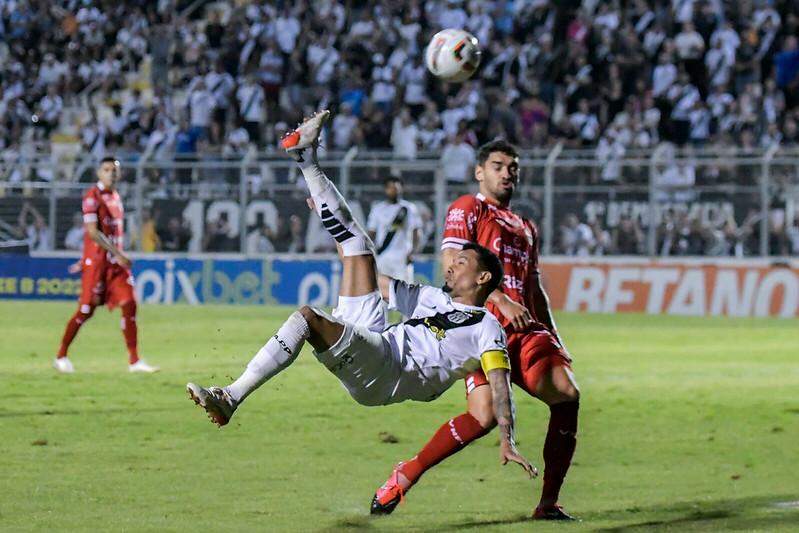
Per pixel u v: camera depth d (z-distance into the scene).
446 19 53.91
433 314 11.06
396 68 52.34
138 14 61.16
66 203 46.25
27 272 46.72
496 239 11.95
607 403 20.09
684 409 19.41
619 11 52.19
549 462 11.35
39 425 16.80
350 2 58.19
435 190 42.28
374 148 49.09
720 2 51.53
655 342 31.78
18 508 11.32
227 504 11.71
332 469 13.81
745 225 40.25
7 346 29.09
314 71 54.44
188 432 16.41
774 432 17.06
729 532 10.62
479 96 49.47
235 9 57.78
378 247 32.69
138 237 45.78
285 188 44.38
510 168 12.08
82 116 58.72
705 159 40.16
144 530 10.45
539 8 52.88
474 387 11.13
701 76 49.22
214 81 53.12
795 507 11.86
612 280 41.66
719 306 40.69
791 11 50.94
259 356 10.29
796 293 39.94
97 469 13.54
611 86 48.91
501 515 11.39
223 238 45.09
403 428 17.05
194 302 45.28
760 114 46.62
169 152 51.56
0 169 46.72
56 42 61.41
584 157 45.62
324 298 44.00
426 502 12.05
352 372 10.57
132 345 23.80
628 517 11.34
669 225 40.91
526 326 11.27
